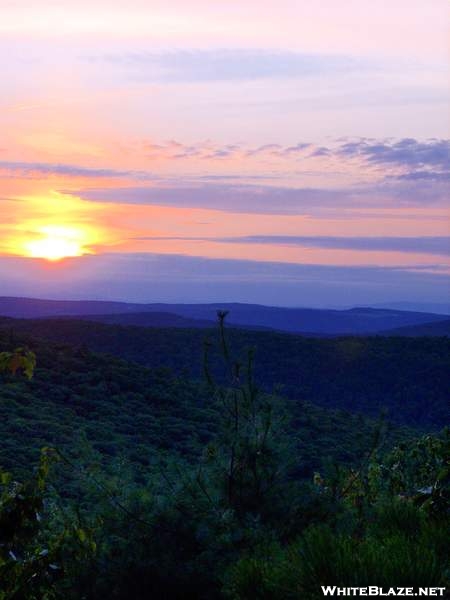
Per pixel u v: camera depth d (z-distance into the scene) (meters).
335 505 5.00
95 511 5.03
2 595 4.71
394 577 3.25
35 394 54.72
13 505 4.95
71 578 4.67
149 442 40.66
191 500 4.98
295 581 3.43
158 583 4.51
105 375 61.25
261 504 5.07
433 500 5.12
